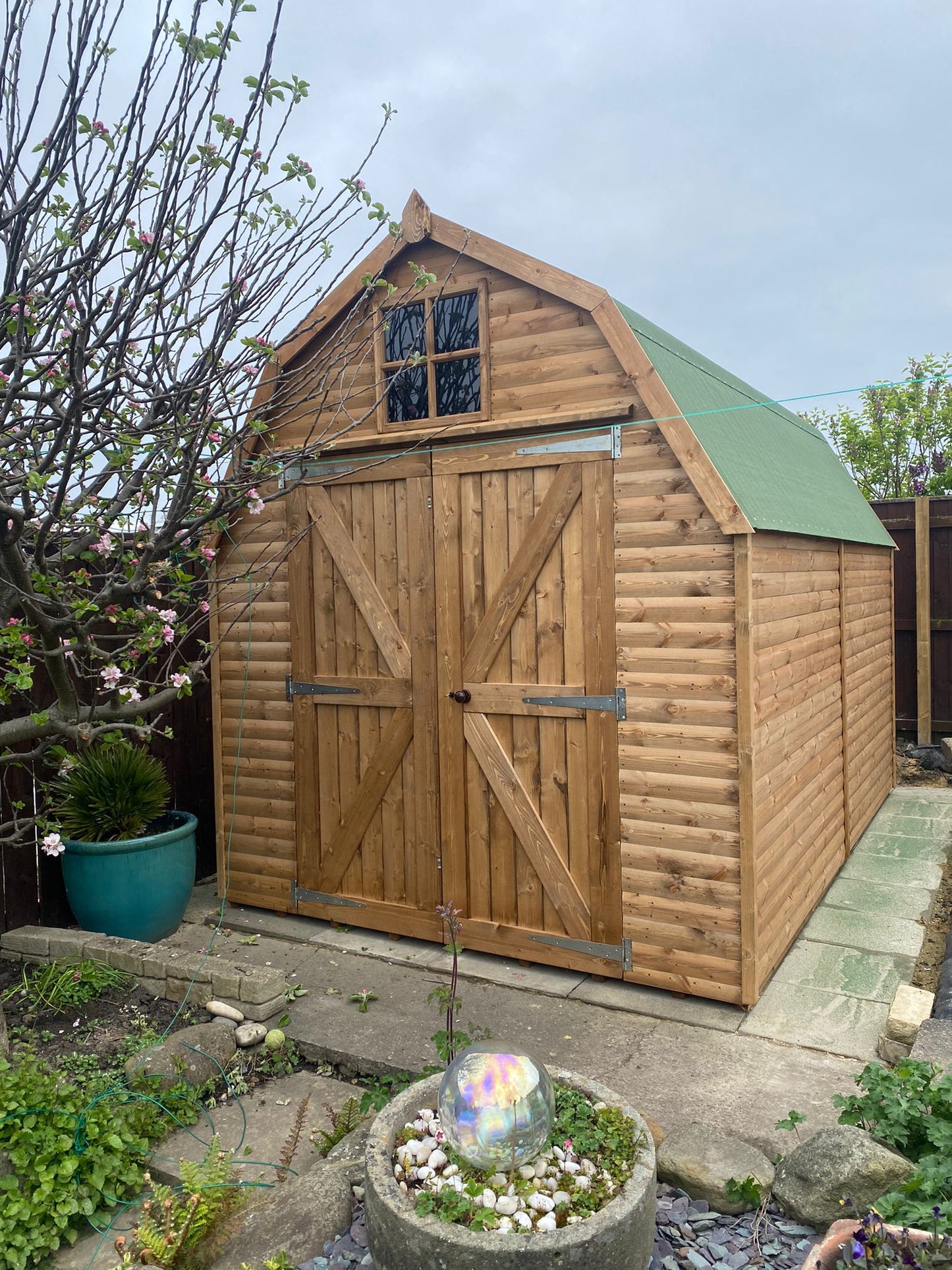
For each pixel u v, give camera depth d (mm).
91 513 3787
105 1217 2879
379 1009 4223
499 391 4605
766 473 5047
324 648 5340
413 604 4969
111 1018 4047
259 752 5656
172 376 3465
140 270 3072
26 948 4676
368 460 5055
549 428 4438
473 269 4629
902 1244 1970
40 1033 3875
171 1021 4020
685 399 4332
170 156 3061
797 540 4848
